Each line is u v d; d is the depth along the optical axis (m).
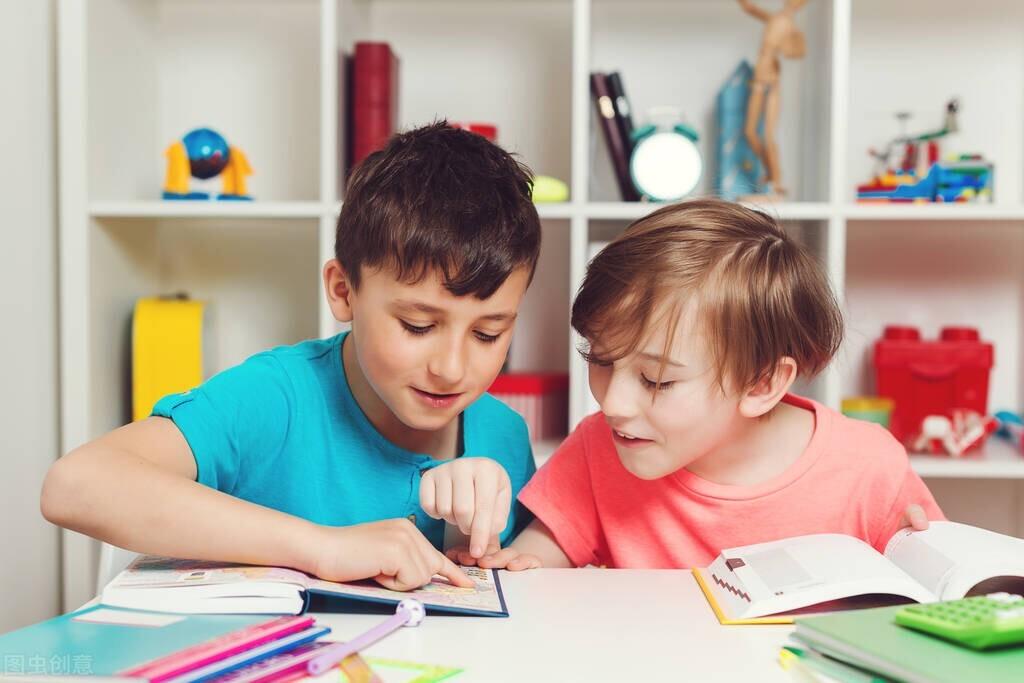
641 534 0.95
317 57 1.90
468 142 0.83
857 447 0.93
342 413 0.92
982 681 0.43
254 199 1.91
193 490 0.66
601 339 0.78
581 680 0.49
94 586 1.56
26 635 0.52
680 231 0.80
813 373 0.89
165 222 1.93
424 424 0.76
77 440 1.58
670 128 1.67
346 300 0.82
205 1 1.90
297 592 0.58
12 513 1.47
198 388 0.86
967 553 0.68
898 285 1.92
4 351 1.45
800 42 1.68
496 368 0.76
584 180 1.57
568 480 0.98
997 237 1.89
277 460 0.90
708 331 0.76
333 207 1.59
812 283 0.85
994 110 1.87
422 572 0.64
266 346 1.94
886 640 0.49
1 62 1.45
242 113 1.91
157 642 0.51
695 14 1.87
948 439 1.63
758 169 1.76
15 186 1.49
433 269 0.70
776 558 0.69
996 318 1.91
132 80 1.76
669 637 0.56
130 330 1.75
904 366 1.72
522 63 1.90
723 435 0.81
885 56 1.87
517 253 0.75
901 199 1.61
